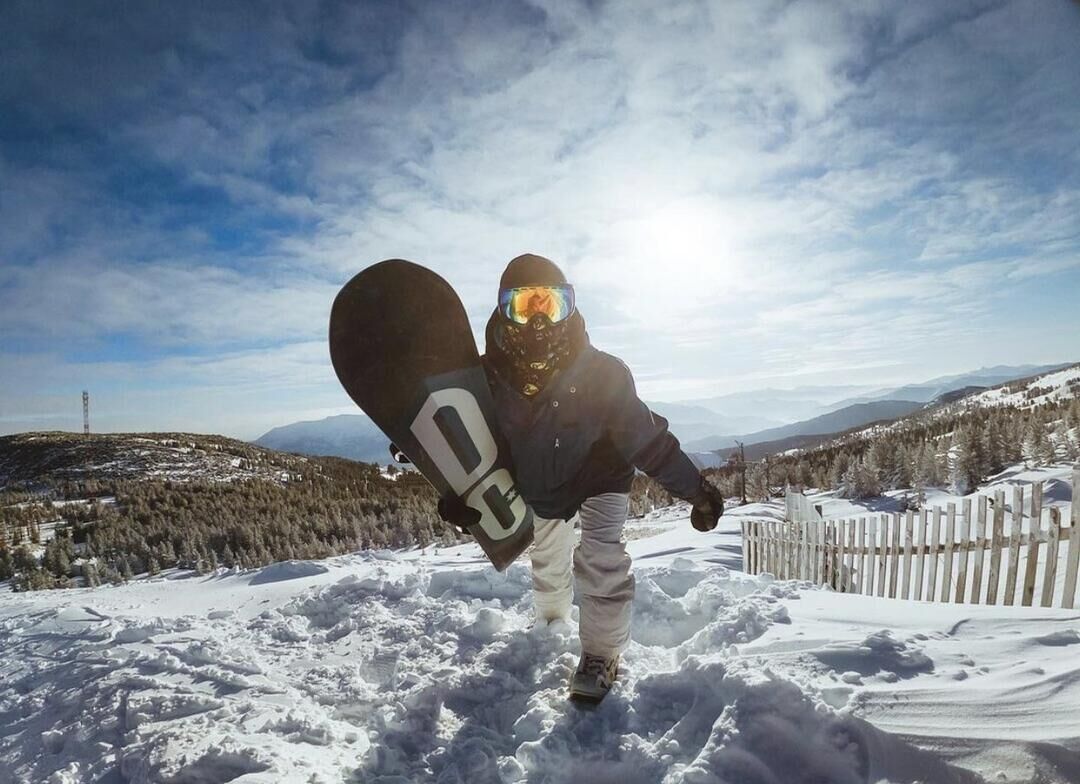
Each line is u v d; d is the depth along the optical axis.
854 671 2.02
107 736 2.59
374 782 1.97
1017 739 1.55
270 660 3.42
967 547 5.60
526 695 2.43
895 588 6.48
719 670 2.04
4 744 2.78
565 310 2.28
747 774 1.67
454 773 1.95
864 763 1.63
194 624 4.40
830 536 7.62
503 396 2.40
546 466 2.40
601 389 2.32
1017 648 2.18
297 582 6.73
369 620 3.86
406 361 2.33
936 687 1.84
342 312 2.42
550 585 2.95
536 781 1.88
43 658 4.05
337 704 2.73
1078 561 4.57
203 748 2.19
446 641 3.29
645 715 2.08
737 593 3.75
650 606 3.49
